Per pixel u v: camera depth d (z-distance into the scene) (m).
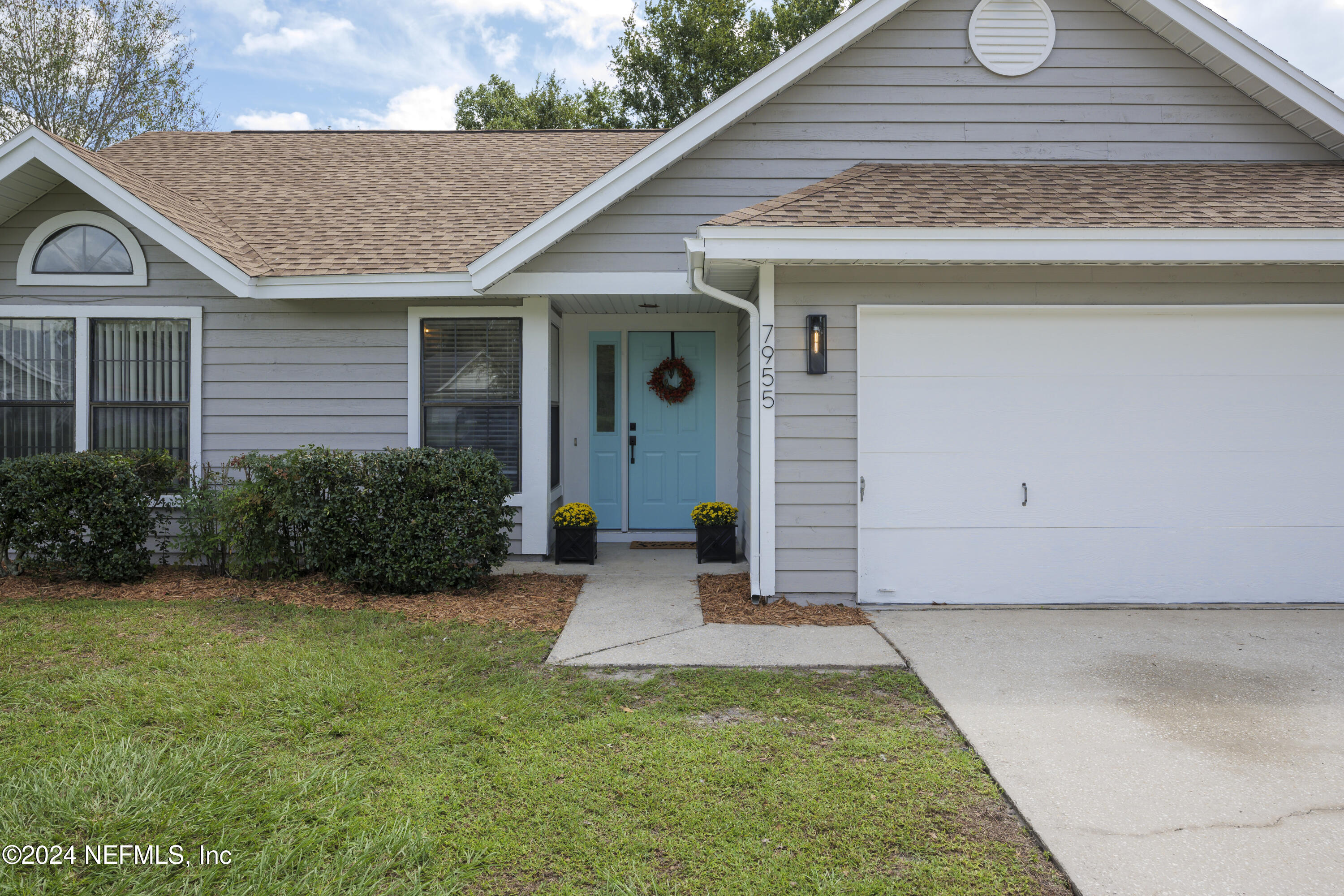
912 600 5.89
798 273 5.78
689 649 4.78
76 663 4.35
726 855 2.60
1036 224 5.19
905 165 6.44
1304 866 2.53
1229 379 5.86
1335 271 5.78
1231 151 6.46
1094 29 6.44
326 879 2.43
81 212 7.22
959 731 3.59
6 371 7.30
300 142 10.31
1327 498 5.86
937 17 6.48
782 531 5.85
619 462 8.74
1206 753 3.37
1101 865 2.53
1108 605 5.89
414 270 6.89
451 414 7.52
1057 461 5.89
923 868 2.54
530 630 5.16
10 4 18.12
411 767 3.19
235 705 3.76
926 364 5.86
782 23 22.98
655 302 7.75
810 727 3.65
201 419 7.33
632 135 10.75
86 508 6.18
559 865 2.55
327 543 6.04
